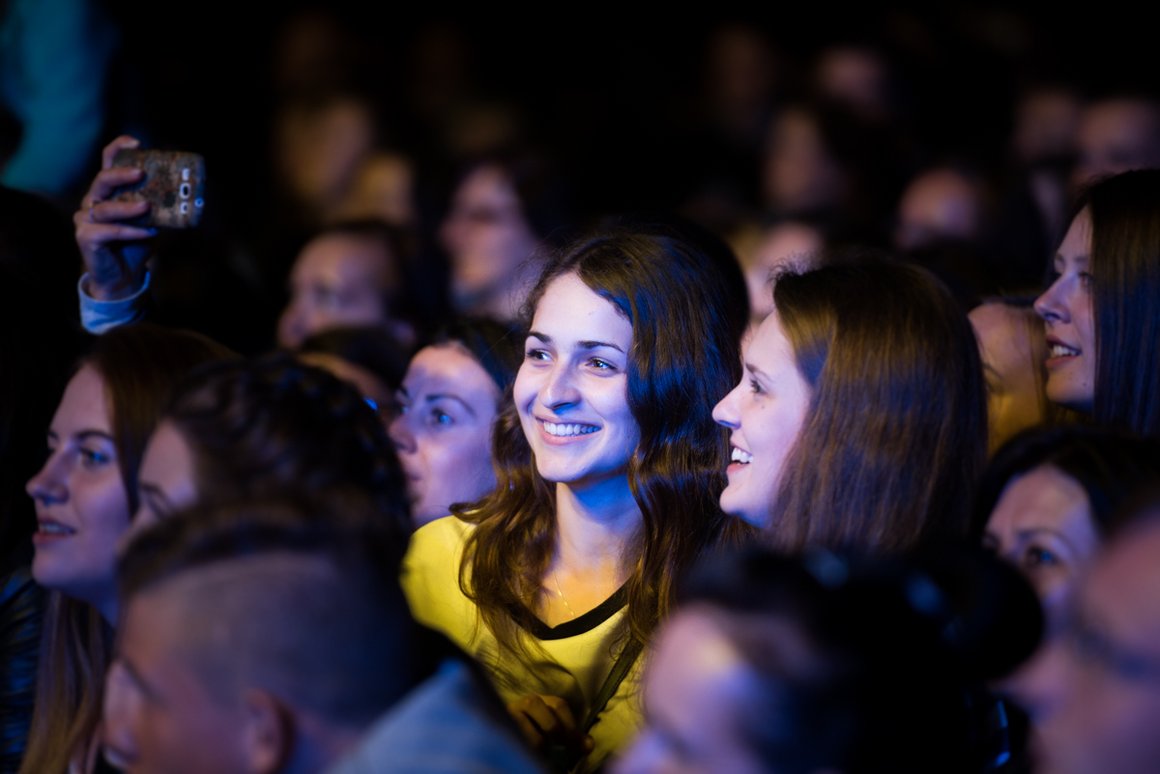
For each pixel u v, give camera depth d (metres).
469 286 6.42
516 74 9.95
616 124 9.42
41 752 2.98
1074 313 3.31
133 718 2.10
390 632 2.15
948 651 1.96
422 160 7.52
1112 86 6.85
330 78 9.39
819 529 2.82
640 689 3.13
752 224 6.62
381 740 2.05
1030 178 6.34
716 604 1.89
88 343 3.62
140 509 2.48
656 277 3.21
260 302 5.79
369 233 5.98
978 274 4.56
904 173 7.40
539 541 3.41
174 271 5.55
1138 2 8.08
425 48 9.73
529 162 6.59
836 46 8.71
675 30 10.05
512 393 3.51
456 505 3.58
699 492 3.25
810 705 1.81
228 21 9.34
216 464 2.38
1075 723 1.91
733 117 9.18
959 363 2.88
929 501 2.79
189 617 2.06
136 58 8.33
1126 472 2.32
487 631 3.36
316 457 2.40
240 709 2.05
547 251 3.88
